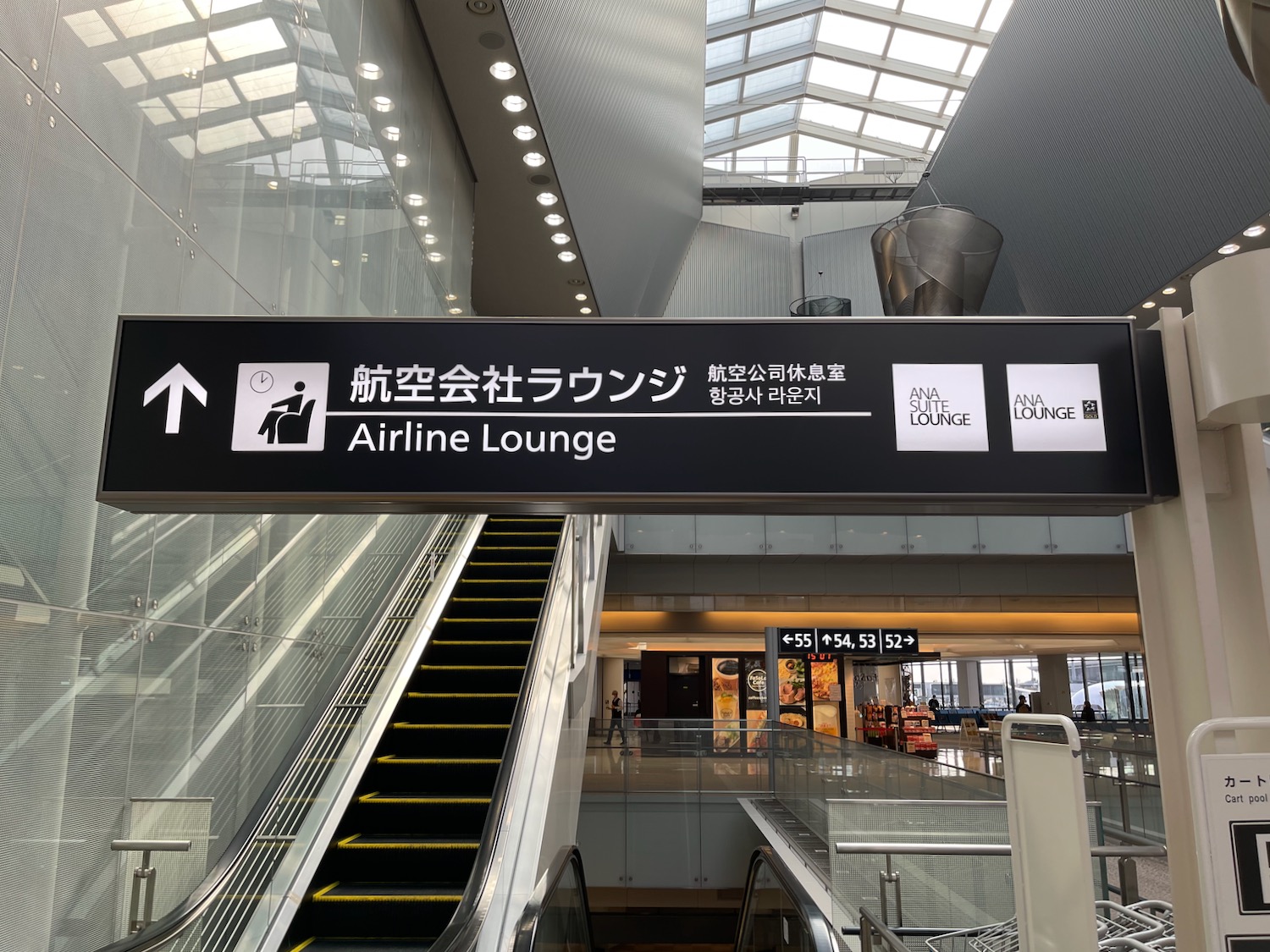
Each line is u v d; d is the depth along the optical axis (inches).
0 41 126.9
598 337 109.3
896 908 217.6
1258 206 405.1
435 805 219.9
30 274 131.7
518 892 161.3
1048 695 1401.3
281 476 105.3
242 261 195.3
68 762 140.1
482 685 280.5
